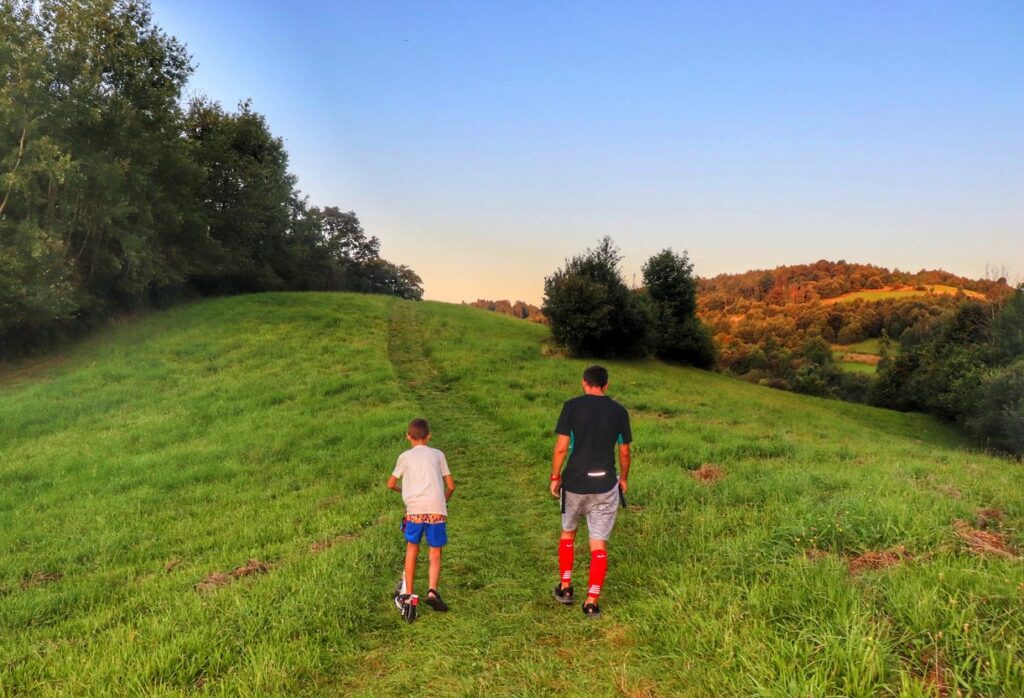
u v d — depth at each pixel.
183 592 5.78
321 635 4.70
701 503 7.94
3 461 11.94
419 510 5.24
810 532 5.46
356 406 16.38
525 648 4.38
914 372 36.84
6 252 19.70
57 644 4.84
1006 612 3.56
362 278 73.12
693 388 23.98
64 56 21.39
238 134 42.50
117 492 10.05
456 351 25.30
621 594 5.28
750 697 3.34
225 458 11.81
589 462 5.10
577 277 27.33
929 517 5.49
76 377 18.77
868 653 3.32
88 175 22.52
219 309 30.55
